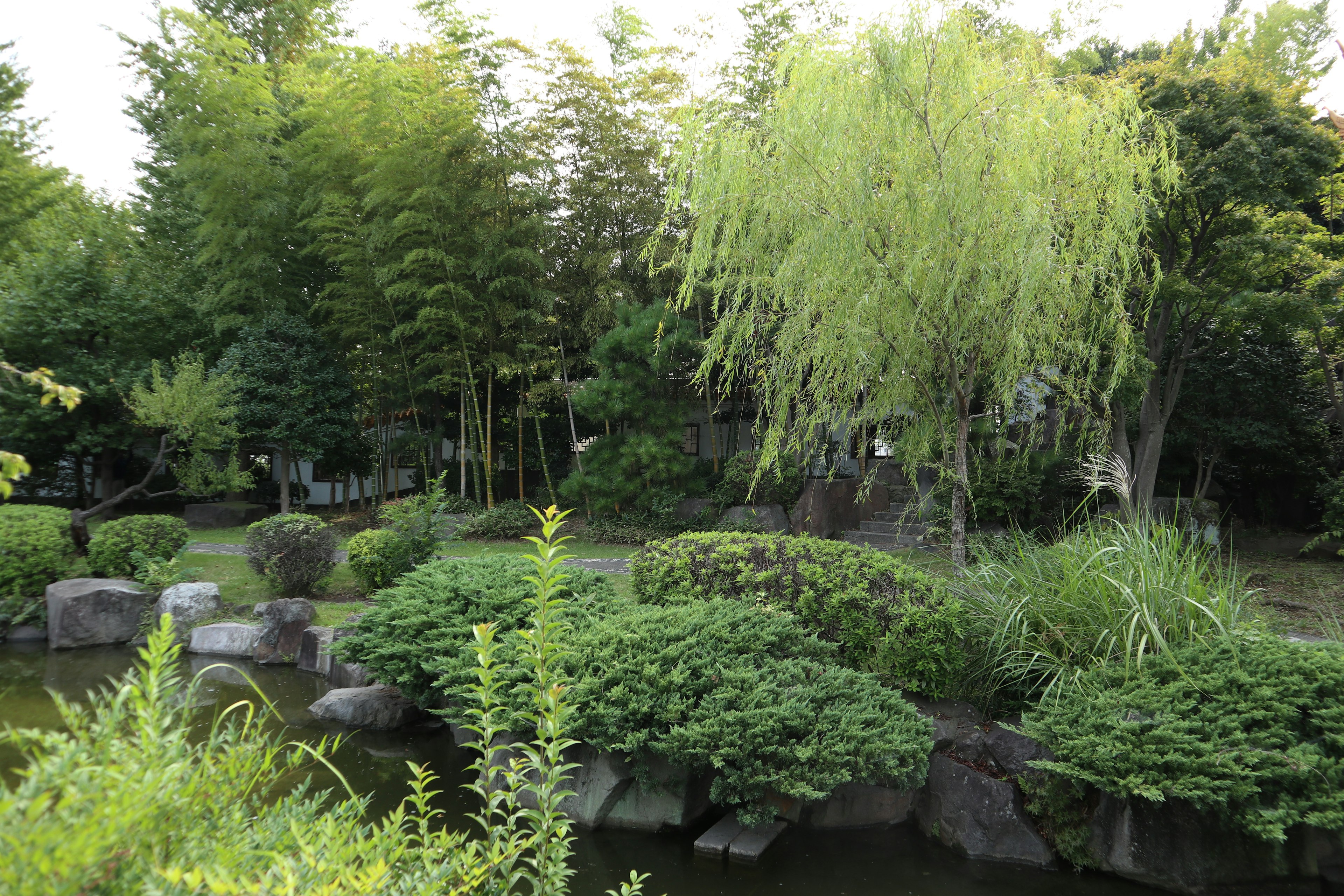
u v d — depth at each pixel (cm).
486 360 1491
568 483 1359
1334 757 390
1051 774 432
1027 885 403
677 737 421
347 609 860
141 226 1736
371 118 1294
